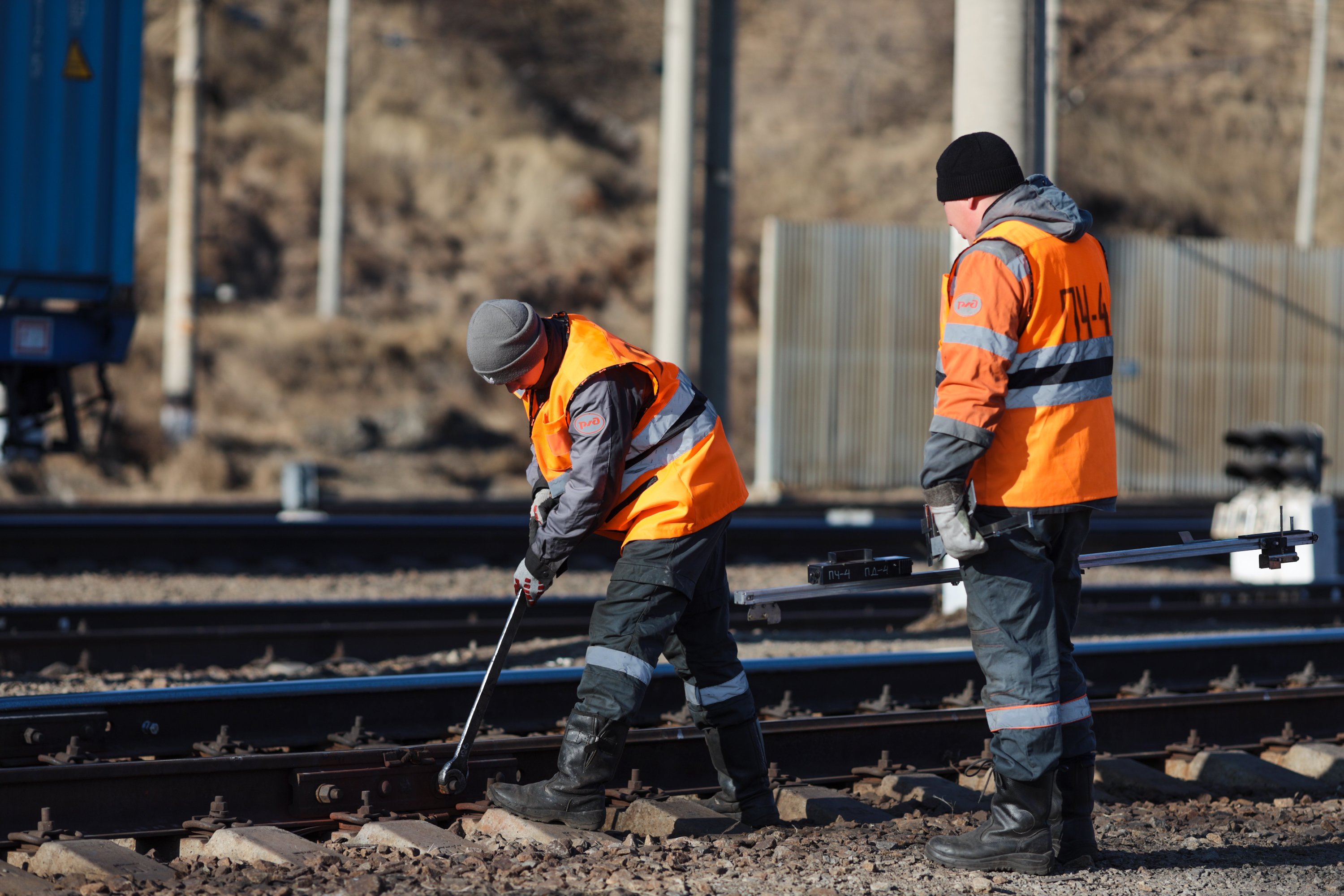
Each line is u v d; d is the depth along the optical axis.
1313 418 86.31
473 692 19.53
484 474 82.81
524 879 13.58
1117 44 184.88
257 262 111.94
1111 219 154.12
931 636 29.16
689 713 19.69
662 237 57.53
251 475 73.31
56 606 27.70
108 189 35.88
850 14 179.00
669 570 15.02
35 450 36.19
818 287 79.94
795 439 79.56
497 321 14.58
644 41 169.00
